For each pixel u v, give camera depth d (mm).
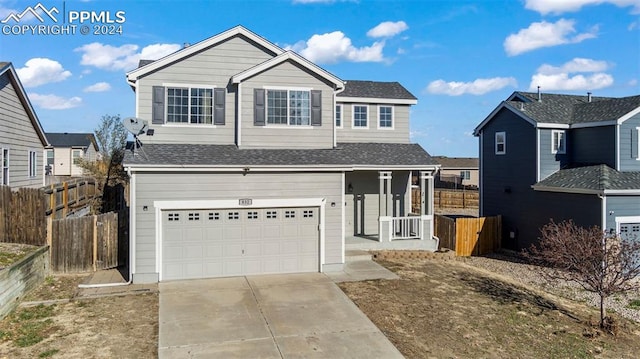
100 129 31547
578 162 19422
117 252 13875
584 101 22922
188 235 12609
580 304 12305
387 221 16672
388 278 13109
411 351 8297
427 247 17125
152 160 12320
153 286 11883
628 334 9977
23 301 10414
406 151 18297
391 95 19531
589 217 16516
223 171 12750
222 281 12469
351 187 18328
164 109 14141
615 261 10531
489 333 9383
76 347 8016
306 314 10008
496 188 21781
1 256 11680
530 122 19391
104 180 24953
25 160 19703
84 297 10859
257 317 9758
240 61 14797
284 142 14609
